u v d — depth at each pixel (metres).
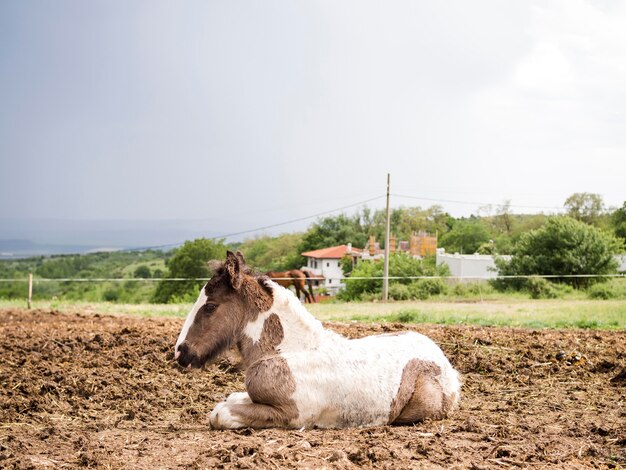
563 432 6.60
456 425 6.70
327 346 6.77
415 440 6.06
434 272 46.19
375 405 6.61
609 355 11.33
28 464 5.52
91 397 8.61
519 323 18.12
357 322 18.61
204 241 56.34
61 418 7.66
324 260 78.75
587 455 5.86
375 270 45.28
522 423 6.98
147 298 63.91
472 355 10.99
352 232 100.75
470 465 5.46
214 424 6.69
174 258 56.34
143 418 7.67
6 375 9.57
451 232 95.62
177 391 9.01
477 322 18.75
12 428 7.14
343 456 5.54
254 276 7.02
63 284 83.25
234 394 7.10
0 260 149.00
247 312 6.79
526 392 8.80
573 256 43.25
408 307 26.64
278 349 6.71
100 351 11.89
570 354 11.00
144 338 13.14
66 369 10.16
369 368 6.68
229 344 6.80
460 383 7.49
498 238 84.38
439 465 5.45
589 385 9.17
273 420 6.55
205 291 6.84
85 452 5.76
